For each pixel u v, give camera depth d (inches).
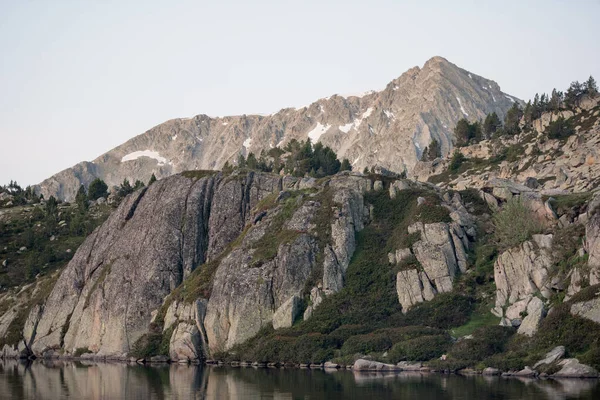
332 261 5743.1
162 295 6422.2
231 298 5703.7
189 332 5728.3
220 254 6476.4
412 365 4596.5
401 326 5162.4
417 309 5251.0
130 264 6707.7
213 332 5669.3
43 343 6865.2
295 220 6176.2
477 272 5369.1
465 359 4471.0
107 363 5984.3
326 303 5511.8
